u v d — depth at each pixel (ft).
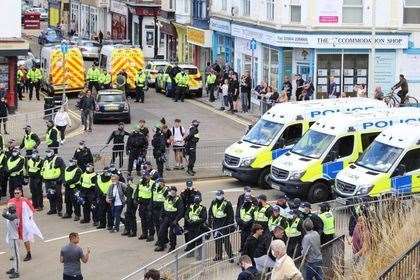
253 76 207.10
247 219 90.17
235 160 128.57
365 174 112.78
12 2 189.37
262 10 199.62
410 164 113.39
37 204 119.75
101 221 111.45
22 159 120.26
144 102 213.25
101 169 136.56
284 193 121.90
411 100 188.55
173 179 133.59
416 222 74.64
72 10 384.27
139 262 98.32
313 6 185.06
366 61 188.96
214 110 199.93
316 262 77.77
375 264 69.05
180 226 103.60
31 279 94.43
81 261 87.92
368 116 122.62
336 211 93.50
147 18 303.07
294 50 190.70
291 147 128.98
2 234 110.32
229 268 88.33
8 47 185.78
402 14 187.42
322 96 189.06
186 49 261.03
